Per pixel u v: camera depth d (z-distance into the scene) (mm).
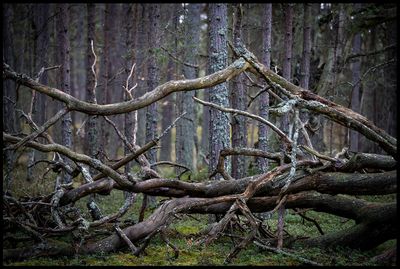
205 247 7566
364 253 7902
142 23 16219
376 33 21922
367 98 21281
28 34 21312
